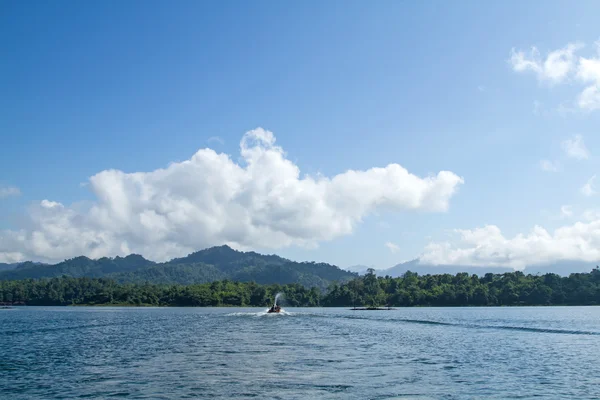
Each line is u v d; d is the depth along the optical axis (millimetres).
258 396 41781
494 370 55281
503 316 178750
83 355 67062
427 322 138625
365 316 176125
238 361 60594
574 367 57875
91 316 184125
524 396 42812
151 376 50531
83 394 42719
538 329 112312
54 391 43938
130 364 58500
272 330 109438
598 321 142625
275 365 57500
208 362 59844
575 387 46656
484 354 68750
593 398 42281
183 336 94812
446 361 61562
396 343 82250
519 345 80188
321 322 138625
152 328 116188
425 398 41562
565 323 133750
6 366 57625
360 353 68688
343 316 175500
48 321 149125
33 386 46094
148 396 41875
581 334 99688
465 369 55750
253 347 75625
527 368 56906
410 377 50438
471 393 43594
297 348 74438
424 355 67000
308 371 53469
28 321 149375
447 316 177750
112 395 42281
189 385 46062
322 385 46156
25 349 74438
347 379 49062
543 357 66188
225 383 46938
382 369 55062
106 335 97562
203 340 86812
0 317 177875
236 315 185500
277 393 42875
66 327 121062
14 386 46156
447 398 41688
